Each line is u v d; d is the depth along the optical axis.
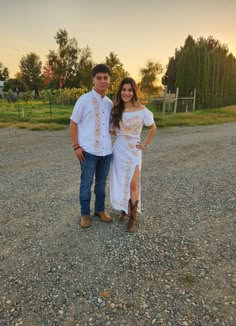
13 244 3.04
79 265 2.68
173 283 2.45
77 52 54.62
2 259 2.77
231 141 9.70
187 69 24.59
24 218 3.63
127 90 3.12
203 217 3.70
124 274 2.56
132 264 2.70
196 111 22.27
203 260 2.77
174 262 2.73
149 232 3.29
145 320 2.06
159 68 47.31
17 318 2.08
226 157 7.23
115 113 3.19
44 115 18.55
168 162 6.64
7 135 10.74
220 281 2.47
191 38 27.14
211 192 4.61
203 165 6.38
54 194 4.46
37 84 63.69
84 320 2.06
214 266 2.68
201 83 24.95
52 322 2.04
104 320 2.06
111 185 3.46
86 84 52.59
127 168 3.29
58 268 2.63
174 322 2.04
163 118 16.27
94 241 3.09
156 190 4.68
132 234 3.24
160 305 2.20
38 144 8.91
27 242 3.07
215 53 27.05
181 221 3.58
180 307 2.18
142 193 4.54
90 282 2.45
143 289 2.37
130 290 2.36
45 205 4.04
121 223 3.50
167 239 3.14
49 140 9.64
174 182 5.11
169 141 9.67
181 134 11.45
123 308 2.17
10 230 3.33
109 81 3.07
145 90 46.62
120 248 2.96
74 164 6.35
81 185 3.32
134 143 3.27
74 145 3.20
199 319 2.07
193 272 2.59
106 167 3.37
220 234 3.27
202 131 12.42
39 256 2.82
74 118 3.12
